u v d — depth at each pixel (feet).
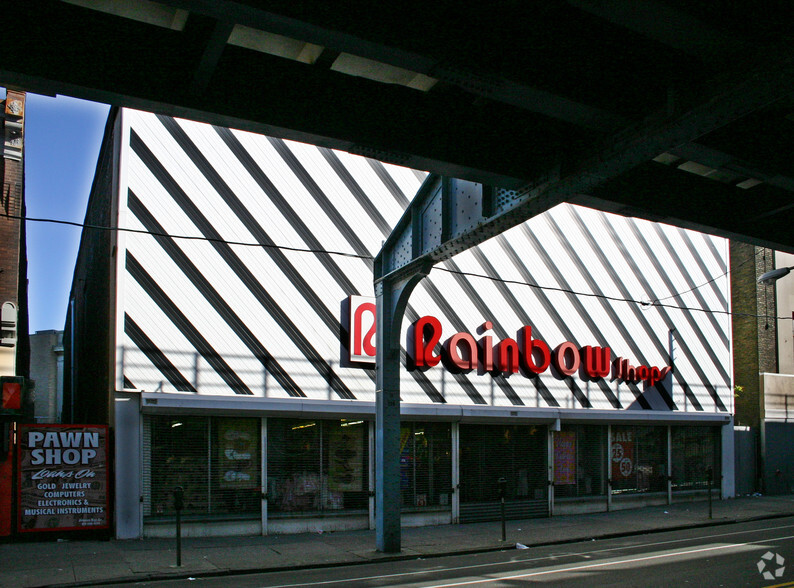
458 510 62.64
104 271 63.16
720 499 85.20
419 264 45.19
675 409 81.61
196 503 51.55
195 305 52.70
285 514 54.39
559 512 69.26
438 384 63.36
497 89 26.63
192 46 26.20
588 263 76.48
